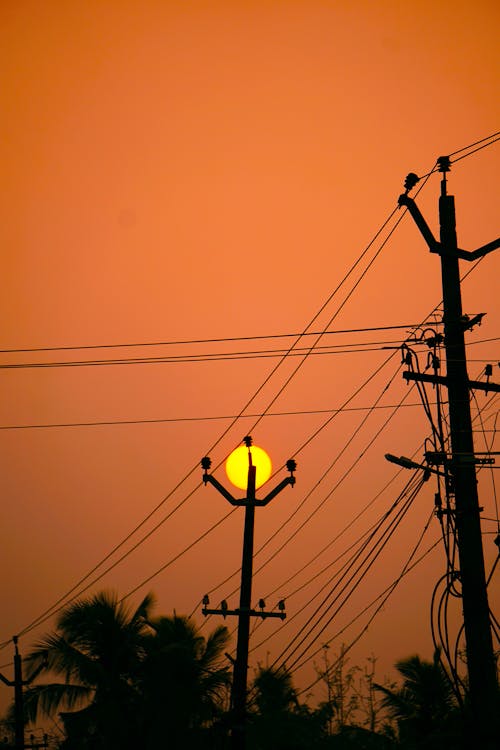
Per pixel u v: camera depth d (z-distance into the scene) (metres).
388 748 177.62
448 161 71.62
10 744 171.62
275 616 106.62
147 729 145.12
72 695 149.75
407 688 174.25
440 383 65.88
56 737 156.00
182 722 144.75
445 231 69.38
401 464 65.50
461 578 61.75
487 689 59.41
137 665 151.25
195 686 145.75
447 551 66.06
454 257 68.56
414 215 70.62
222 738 144.62
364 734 182.25
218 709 146.75
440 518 65.69
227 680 147.88
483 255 68.12
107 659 153.00
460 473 63.16
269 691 173.00
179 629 157.75
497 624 63.41
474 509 62.38
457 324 66.75
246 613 106.81
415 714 171.12
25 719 151.25
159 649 152.50
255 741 159.88
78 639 154.12
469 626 60.62
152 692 145.62
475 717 59.38
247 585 107.94
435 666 170.50
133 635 154.38
